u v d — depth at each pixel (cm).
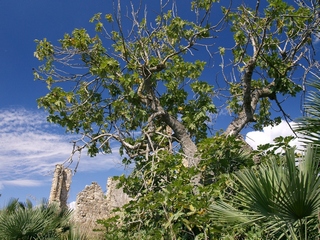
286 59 872
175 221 570
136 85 923
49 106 875
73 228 804
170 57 956
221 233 513
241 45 888
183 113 967
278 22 800
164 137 822
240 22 843
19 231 780
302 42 799
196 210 520
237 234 518
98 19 938
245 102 834
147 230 610
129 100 891
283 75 860
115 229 634
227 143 636
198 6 815
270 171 390
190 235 587
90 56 933
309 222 374
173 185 538
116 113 942
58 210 924
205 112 891
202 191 534
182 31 854
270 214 345
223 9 864
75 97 941
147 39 883
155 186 663
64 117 905
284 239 450
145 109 930
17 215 807
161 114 861
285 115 873
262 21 816
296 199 314
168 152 693
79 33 920
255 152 632
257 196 345
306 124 438
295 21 775
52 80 913
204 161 638
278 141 607
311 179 322
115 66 853
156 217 618
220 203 493
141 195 677
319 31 716
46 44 929
